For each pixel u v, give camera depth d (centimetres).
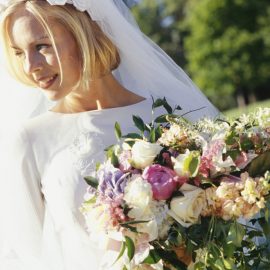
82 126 299
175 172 238
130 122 305
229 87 2875
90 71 285
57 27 278
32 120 304
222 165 234
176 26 3531
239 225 233
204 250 235
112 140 297
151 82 326
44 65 277
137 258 236
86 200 252
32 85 295
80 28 281
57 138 297
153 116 312
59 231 285
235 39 2823
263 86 3006
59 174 287
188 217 234
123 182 238
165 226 236
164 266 242
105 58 297
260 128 243
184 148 245
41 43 276
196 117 328
